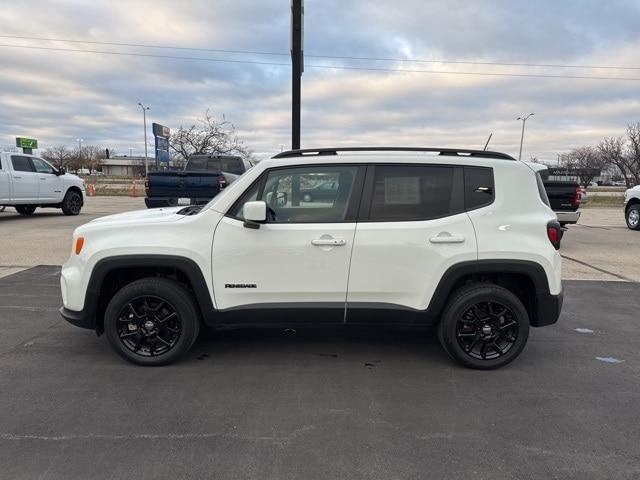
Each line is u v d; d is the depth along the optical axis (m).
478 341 4.20
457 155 4.26
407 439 3.13
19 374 4.04
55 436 3.12
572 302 6.50
